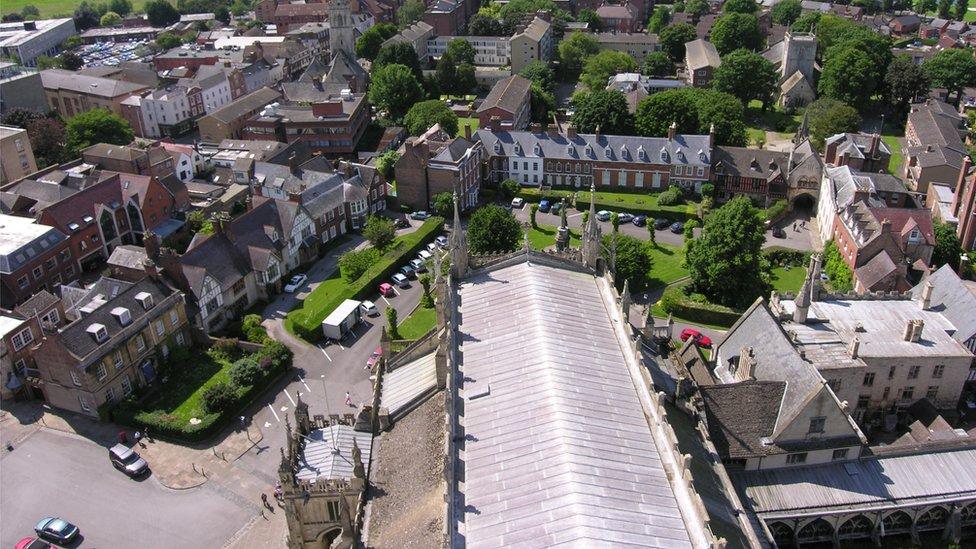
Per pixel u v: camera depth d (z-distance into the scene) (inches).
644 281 5753.0
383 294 5728.3
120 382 4456.2
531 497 2331.4
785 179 7130.9
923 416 4037.9
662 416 2605.8
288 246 5994.1
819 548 3395.7
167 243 6486.2
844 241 5762.8
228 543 3508.9
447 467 2406.5
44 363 4315.9
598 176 7657.5
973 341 4101.9
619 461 2474.2
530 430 2591.0
